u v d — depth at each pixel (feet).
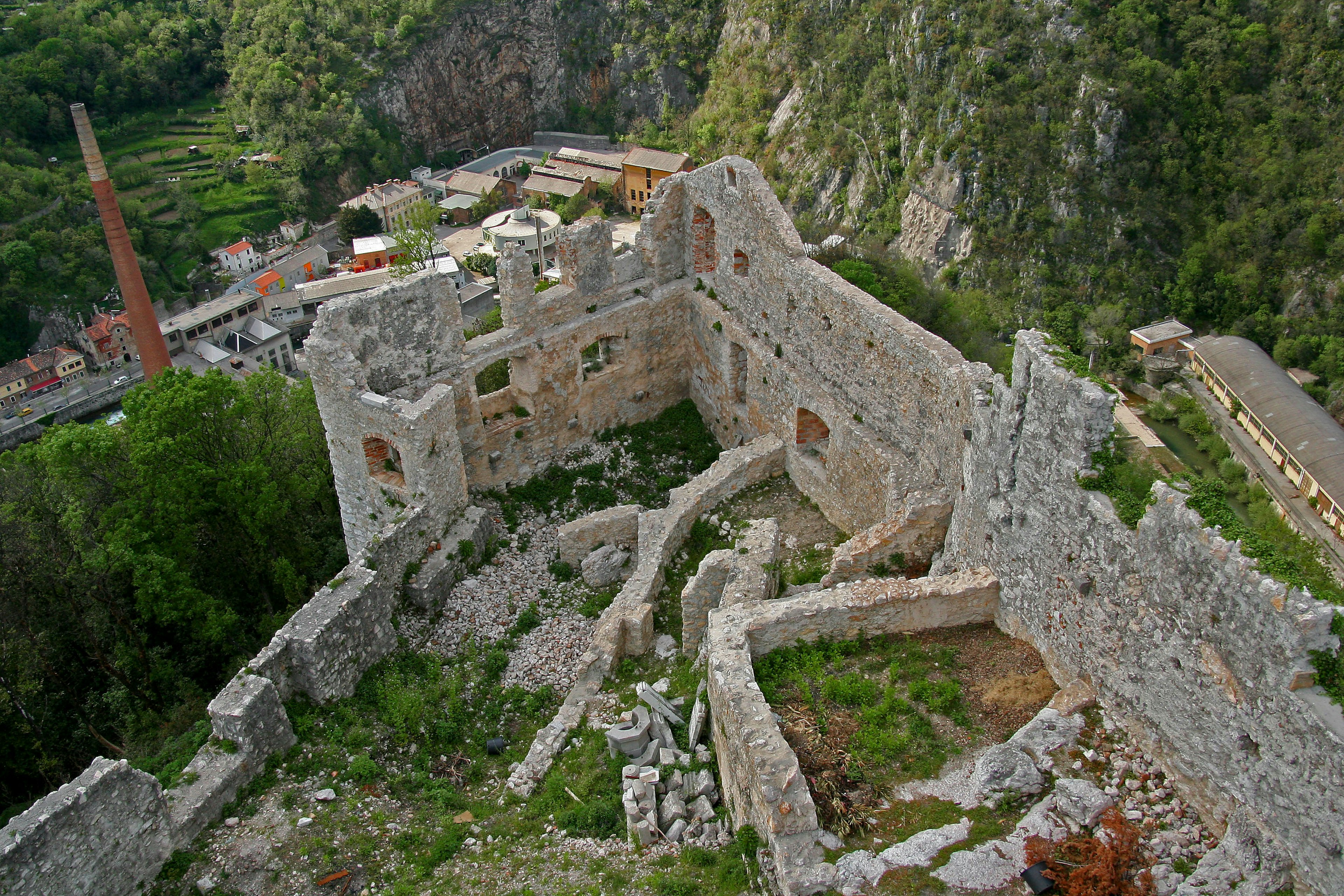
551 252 333.83
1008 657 63.46
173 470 97.09
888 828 51.55
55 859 53.52
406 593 87.40
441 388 90.48
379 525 96.58
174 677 95.50
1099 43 287.07
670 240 110.52
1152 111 280.51
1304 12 280.92
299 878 58.95
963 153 291.38
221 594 106.11
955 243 292.20
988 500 67.15
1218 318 260.62
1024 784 52.70
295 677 73.05
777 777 51.19
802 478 97.96
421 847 61.72
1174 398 227.61
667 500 106.73
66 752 92.12
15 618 95.76
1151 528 51.60
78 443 97.50
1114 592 54.95
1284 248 256.93
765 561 77.46
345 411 90.38
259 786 66.13
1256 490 194.49
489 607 89.10
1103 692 56.90
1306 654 42.98
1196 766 50.21
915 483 79.82
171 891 58.49
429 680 79.56
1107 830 49.62
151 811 58.44
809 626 64.18
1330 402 220.23
